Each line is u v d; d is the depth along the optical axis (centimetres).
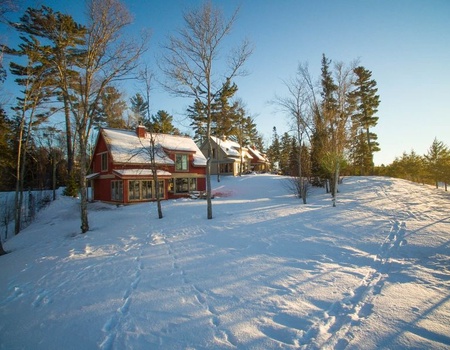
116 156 2189
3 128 2152
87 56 1268
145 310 482
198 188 2872
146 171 2230
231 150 4319
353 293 514
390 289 526
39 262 862
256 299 502
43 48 1401
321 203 1689
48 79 1716
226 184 3167
